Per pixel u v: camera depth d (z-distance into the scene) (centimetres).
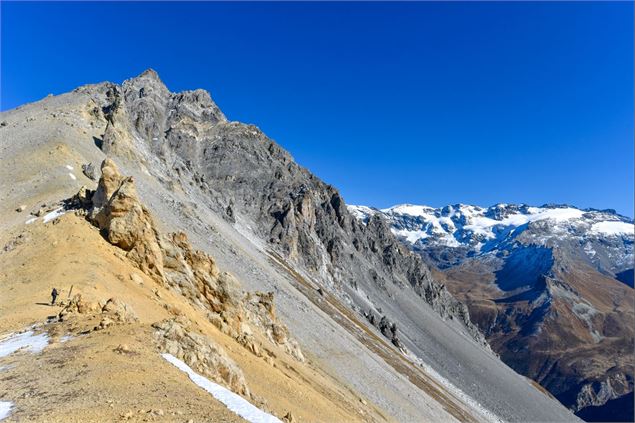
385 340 16012
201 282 5550
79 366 2398
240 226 16388
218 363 3081
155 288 4700
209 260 5862
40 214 5856
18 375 2270
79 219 5306
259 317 6950
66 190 7019
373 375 9719
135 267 4909
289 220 18562
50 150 8669
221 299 5622
